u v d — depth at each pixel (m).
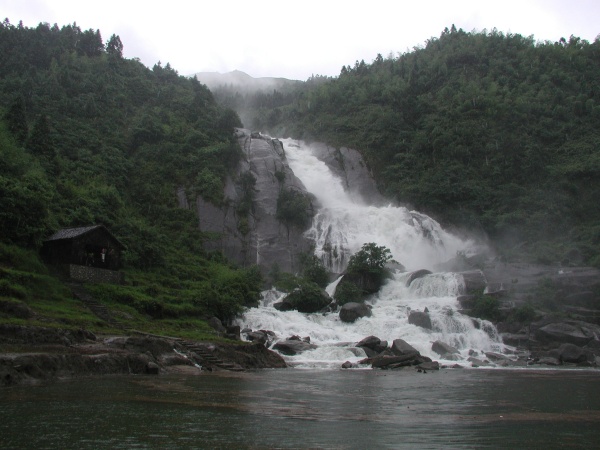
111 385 22.61
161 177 81.50
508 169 99.62
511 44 152.25
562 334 49.84
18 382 21.67
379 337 49.41
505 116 113.31
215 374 30.58
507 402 21.23
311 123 128.50
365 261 64.06
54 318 34.38
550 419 17.16
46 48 115.56
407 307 56.09
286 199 82.06
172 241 69.38
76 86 98.56
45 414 15.45
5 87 90.00
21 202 42.84
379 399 21.56
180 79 129.38
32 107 84.62
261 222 79.50
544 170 98.56
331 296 62.81
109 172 76.31
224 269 63.41
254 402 19.64
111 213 59.56
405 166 106.56
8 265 39.72
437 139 107.00
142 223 65.56
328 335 48.69
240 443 12.73
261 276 65.31
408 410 18.77
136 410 16.75
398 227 81.94
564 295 57.38
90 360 26.36
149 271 55.06
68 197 57.97
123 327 38.28
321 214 82.81
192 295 50.03
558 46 145.62
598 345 48.94
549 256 72.06
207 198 78.50
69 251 44.44
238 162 88.56
